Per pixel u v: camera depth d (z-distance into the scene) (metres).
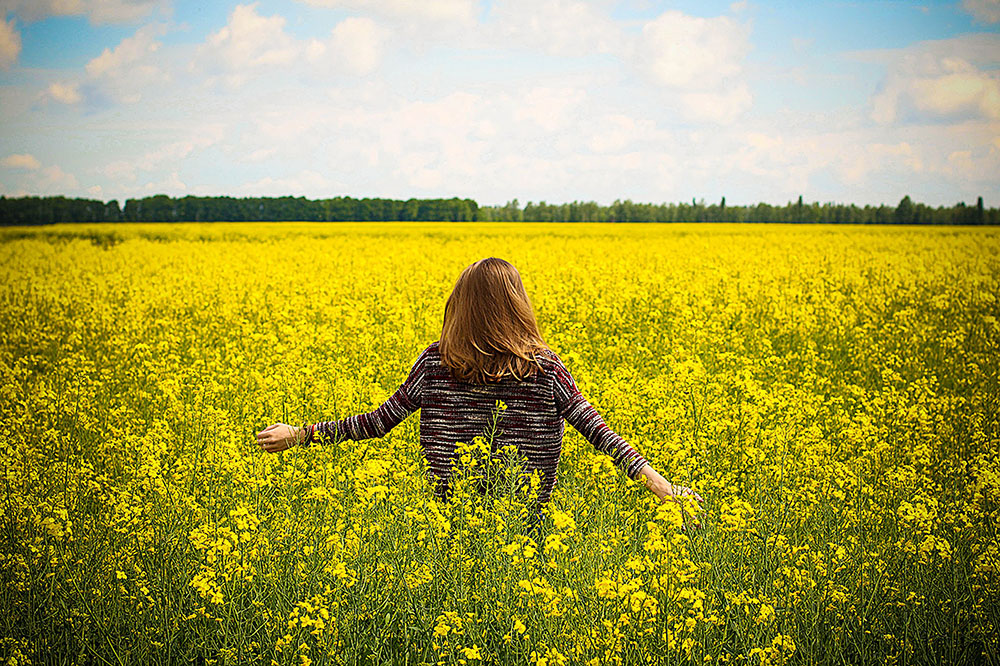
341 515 3.62
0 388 6.77
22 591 3.29
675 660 2.86
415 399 3.92
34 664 3.01
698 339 8.81
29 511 3.77
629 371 6.96
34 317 12.20
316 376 6.89
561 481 4.46
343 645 2.99
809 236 34.66
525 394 3.76
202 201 60.06
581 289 14.55
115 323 11.55
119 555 3.45
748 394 5.96
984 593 3.24
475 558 3.28
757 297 13.70
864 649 3.07
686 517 3.46
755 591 3.29
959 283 16.02
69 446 5.10
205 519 3.65
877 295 14.46
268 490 3.94
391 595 3.21
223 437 4.55
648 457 4.87
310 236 37.47
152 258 24.47
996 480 3.91
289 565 3.36
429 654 3.02
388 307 12.77
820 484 4.21
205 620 3.17
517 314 3.75
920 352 9.31
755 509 3.89
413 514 3.42
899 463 4.86
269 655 3.02
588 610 2.99
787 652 2.95
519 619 3.02
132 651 3.04
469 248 26.56
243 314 12.67
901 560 3.50
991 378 7.69
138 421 6.10
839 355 9.41
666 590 2.99
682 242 30.30
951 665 2.99
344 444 4.75
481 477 3.67
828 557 3.42
